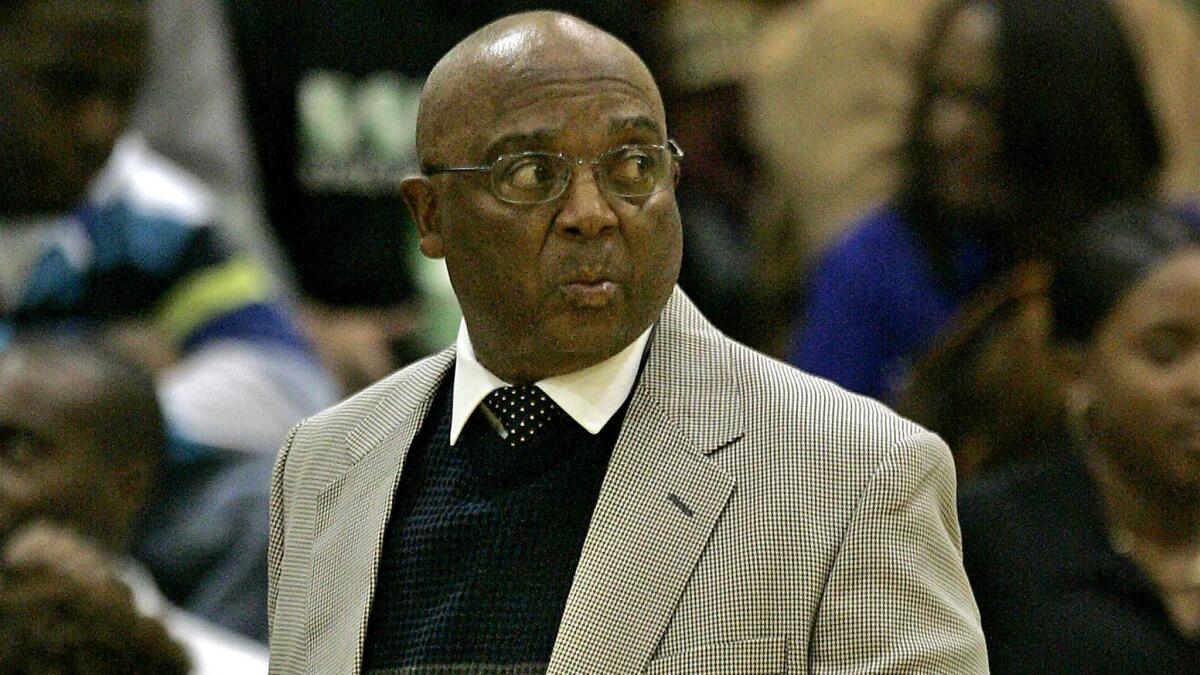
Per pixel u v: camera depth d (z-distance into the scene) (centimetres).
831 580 718
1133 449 1134
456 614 742
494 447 768
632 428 752
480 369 780
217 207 1705
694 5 1975
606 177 731
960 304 1466
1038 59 1468
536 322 738
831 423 746
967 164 1471
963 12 1501
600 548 730
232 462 1460
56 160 1584
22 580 1009
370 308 1761
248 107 1758
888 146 1709
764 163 1806
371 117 1777
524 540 749
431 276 1764
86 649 995
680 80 1944
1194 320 1134
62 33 1566
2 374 1319
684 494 737
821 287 1517
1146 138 1488
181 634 1207
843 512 726
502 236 734
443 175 756
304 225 1758
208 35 1756
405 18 1795
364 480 799
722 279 1822
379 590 770
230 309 1605
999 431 1291
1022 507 1147
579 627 716
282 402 1541
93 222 1620
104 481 1315
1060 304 1191
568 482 754
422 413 803
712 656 707
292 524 817
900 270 1479
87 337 1581
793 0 2005
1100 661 1098
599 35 751
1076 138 1459
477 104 745
